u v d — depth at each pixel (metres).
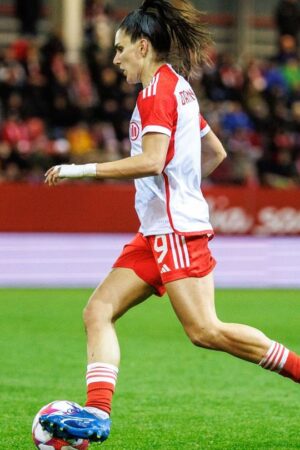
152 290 18.58
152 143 17.41
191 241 17.95
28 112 62.19
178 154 17.98
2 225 57.03
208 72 67.00
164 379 27.95
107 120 63.78
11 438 20.61
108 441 20.50
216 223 59.34
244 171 63.16
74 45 72.00
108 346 18.08
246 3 86.69
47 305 46.44
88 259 58.47
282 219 60.38
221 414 23.33
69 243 58.12
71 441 17.42
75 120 63.22
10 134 60.06
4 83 62.62
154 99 17.58
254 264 60.03
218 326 17.95
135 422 22.39
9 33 79.94
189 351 33.09
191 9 18.59
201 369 29.69
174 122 17.91
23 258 57.47
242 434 21.23
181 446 20.11
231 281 59.72
